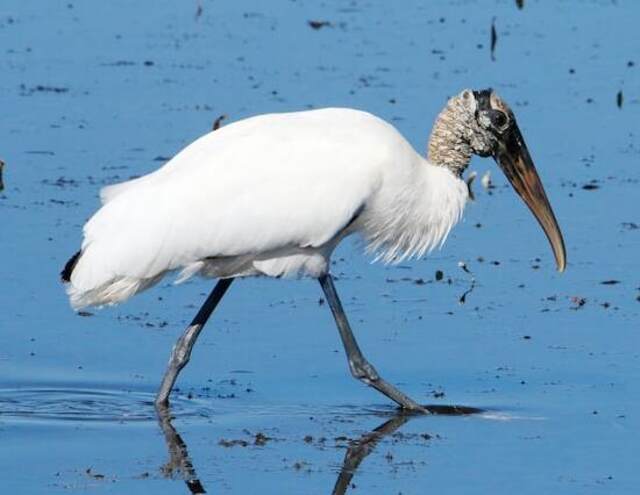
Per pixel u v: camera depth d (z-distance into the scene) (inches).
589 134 850.1
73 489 450.9
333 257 695.1
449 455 484.4
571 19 1106.7
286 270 534.9
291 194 521.3
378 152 533.3
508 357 578.6
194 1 1155.9
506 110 561.6
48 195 739.4
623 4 1156.5
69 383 548.4
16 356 570.9
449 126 559.2
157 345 586.6
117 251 508.1
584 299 634.2
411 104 884.0
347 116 542.6
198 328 532.1
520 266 676.7
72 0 1146.0
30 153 799.7
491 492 451.2
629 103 904.9
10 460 476.4
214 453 484.4
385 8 1149.1
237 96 901.8
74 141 819.4
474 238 713.6
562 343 592.1
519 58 998.4
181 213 512.4
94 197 737.0
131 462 476.7
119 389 545.0
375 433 505.7
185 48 1018.7
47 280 644.1
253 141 526.3
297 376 561.9
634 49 1023.6
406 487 455.5
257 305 634.2
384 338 597.9
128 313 619.8
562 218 727.7
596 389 546.9
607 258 681.6
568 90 931.3
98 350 579.8
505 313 622.8
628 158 810.8
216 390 547.5
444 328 607.8
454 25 1090.1
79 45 1019.9
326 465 474.6
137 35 1051.9
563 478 462.3
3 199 733.3
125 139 824.9
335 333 603.8
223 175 518.6
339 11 1136.2
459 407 531.5
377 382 533.6
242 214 516.7
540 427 510.3
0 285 638.5
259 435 502.6
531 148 826.8
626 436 501.4
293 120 538.3
